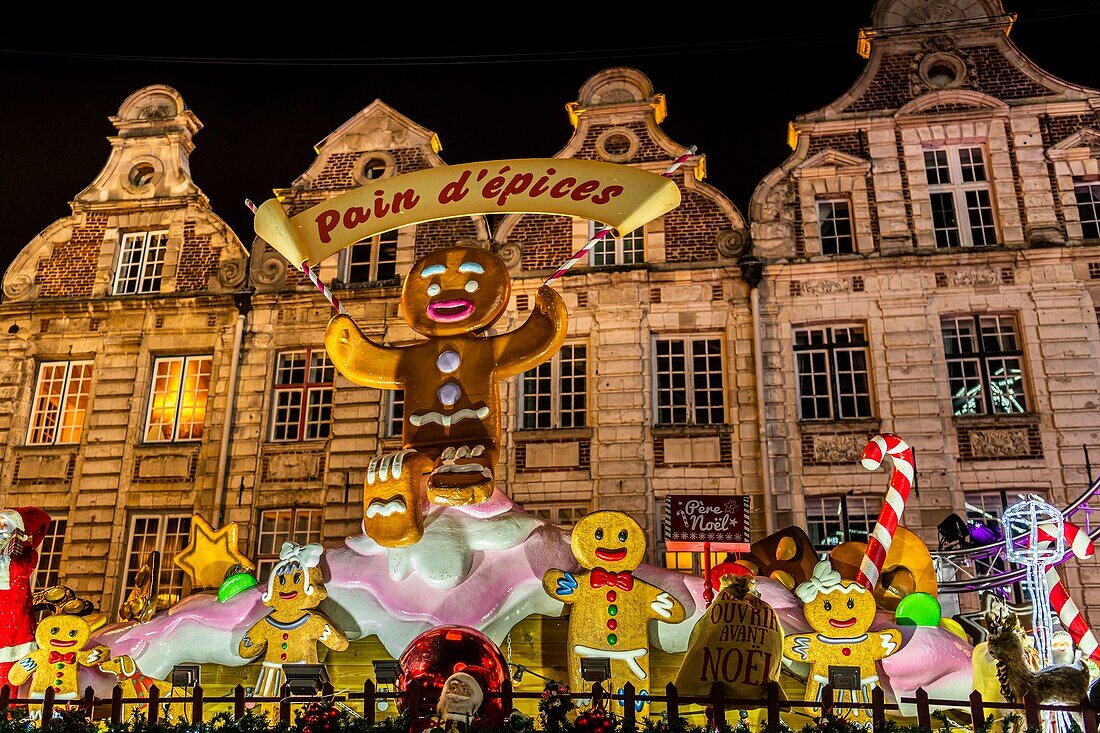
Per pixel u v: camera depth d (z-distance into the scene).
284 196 25.30
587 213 13.05
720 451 21.45
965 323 21.92
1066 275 21.62
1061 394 20.83
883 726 9.12
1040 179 22.50
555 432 22.00
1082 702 9.02
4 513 13.55
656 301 22.72
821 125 23.62
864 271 22.31
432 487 12.02
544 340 12.71
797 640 11.47
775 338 22.16
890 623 12.05
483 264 13.16
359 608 12.29
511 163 13.61
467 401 12.59
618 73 24.77
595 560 11.76
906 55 24.05
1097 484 14.30
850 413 21.72
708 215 23.42
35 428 24.27
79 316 24.70
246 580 13.11
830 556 14.09
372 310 23.72
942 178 23.23
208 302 24.28
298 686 10.16
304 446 22.88
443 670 9.66
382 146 25.53
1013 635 9.81
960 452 20.77
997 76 23.55
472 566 12.28
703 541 12.66
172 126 26.45
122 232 25.75
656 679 11.86
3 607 13.24
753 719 11.30
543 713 9.20
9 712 10.22
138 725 9.80
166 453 23.23
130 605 17.06
